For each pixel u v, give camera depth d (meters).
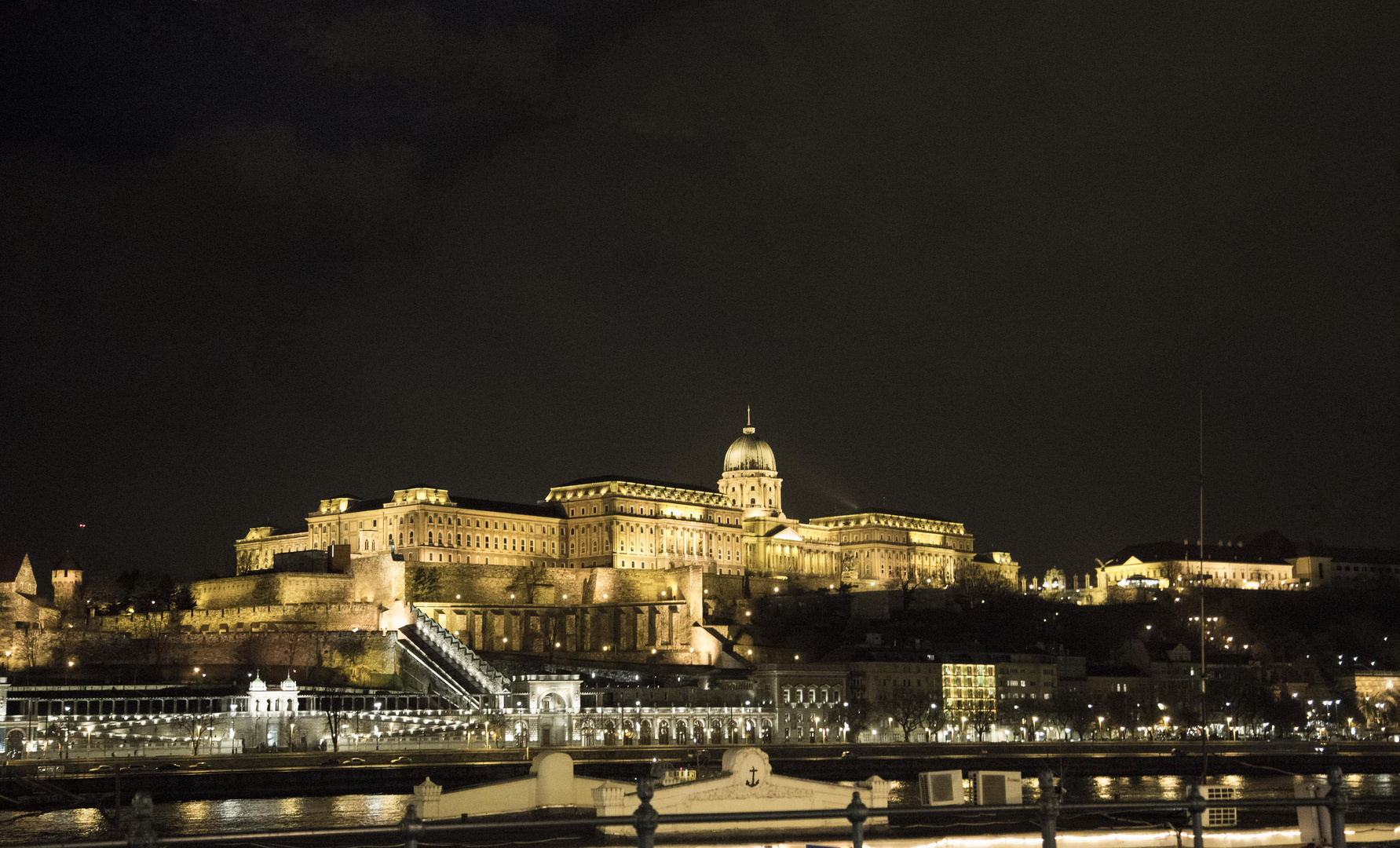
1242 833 86.44
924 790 98.56
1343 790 56.16
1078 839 84.94
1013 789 100.44
